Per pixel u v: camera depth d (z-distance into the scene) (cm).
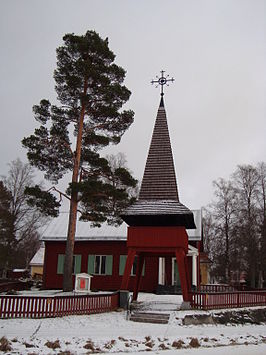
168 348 1231
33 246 6400
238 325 1833
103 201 2338
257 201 4519
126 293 2017
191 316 1767
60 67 2481
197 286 3036
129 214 2061
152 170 2252
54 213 2380
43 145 2389
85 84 2484
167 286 3003
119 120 2495
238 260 4300
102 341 1293
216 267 5147
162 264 3195
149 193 2188
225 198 4634
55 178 2466
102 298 1897
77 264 3341
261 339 1534
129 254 2052
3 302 1597
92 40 2495
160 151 2297
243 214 4359
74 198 2338
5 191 4481
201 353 1151
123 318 1769
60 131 2492
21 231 4591
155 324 1677
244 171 4622
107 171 2444
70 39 2483
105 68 2478
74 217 2353
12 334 1330
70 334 1395
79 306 1767
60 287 3300
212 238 5284
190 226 2338
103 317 1759
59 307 1683
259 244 4031
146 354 1112
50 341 1231
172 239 2005
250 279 4262
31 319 1572
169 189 2178
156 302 2291
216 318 1814
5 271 4641
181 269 1983
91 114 2514
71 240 2334
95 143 2488
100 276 3269
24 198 4391
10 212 4450
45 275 3350
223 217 4609
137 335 1453
